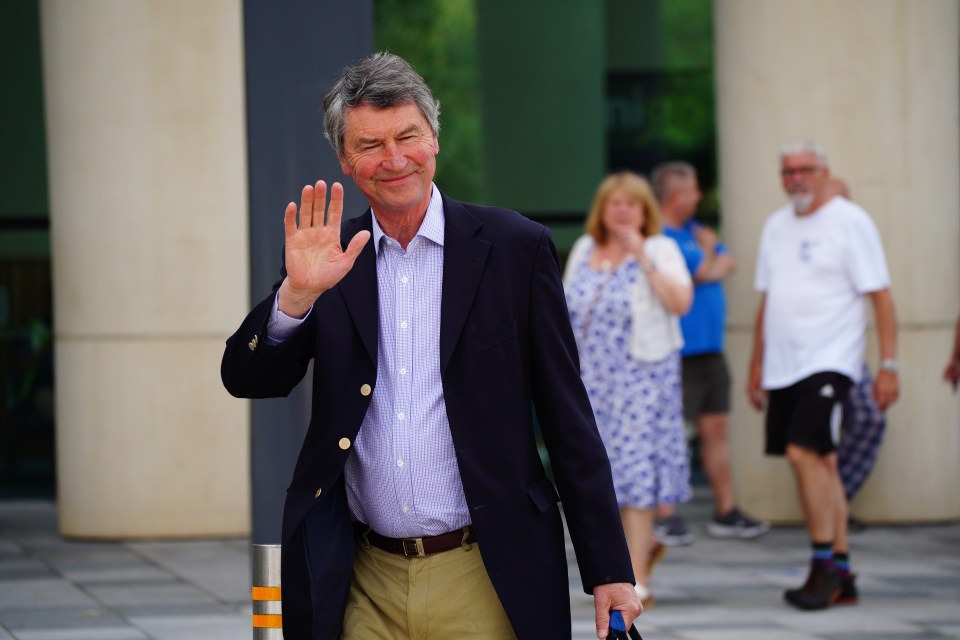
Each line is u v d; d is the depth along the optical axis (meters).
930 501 23.66
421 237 7.97
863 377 22.17
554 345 7.94
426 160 7.79
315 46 12.23
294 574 7.89
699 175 41.88
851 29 23.48
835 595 17.22
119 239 22.52
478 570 8.05
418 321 7.95
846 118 23.55
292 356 7.83
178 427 22.69
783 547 22.12
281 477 12.46
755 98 24.00
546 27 37.22
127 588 18.64
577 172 37.34
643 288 16.98
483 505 7.79
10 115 32.72
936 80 23.62
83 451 22.80
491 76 37.28
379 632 8.08
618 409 16.94
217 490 22.80
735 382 24.42
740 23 24.12
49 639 15.40
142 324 22.59
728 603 17.59
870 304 23.34
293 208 7.60
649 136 37.44
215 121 22.52
